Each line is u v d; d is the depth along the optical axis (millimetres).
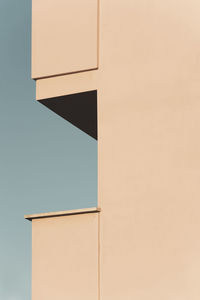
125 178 9875
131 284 9508
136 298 9438
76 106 11148
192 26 9945
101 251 9766
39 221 10234
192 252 9273
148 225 9594
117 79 10227
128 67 10195
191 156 9562
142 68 10102
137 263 9539
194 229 9328
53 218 10148
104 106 10219
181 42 9953
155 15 10195
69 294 9789
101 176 10016
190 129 9648
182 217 9430
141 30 10227
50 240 10086
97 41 10453
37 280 10016
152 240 9523
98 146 10125
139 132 9930
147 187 9719
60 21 10758
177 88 9844
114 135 10070
